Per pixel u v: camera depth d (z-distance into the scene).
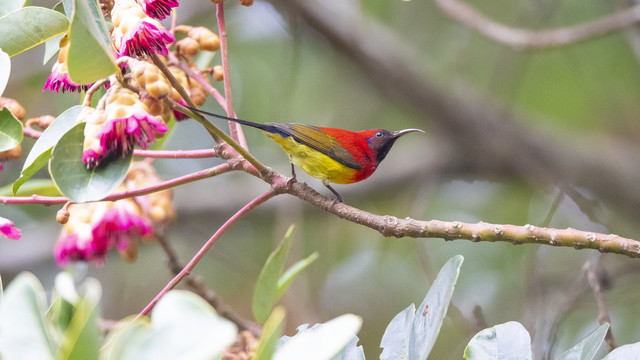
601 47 12.66
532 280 9.55
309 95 13.14
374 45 13.52
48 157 4.80
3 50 4.81
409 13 13.75
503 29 10.50
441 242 12.35
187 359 2.52
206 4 12.61
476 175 14.50
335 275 12.66
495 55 13.77
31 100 12.34
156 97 4.20
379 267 12.69
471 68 14.09
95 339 2.72
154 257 12.80
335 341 2.90
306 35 13.28
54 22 4.79
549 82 13.55
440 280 4.15
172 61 5.57
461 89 13.90
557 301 9.84
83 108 4.34
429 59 14.07
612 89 13.16
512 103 13.75
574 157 13.71
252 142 12.91
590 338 4.45
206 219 13.77
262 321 5.49
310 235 12.64
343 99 13.57
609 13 12.62
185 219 13.72
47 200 5.07
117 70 4.09
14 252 13.32
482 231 4.98
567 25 12.89
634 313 10.20
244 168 5.17
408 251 12.61
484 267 12.05
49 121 5.70
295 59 11.79
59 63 4.87
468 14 10.71
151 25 4.38
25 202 5.05
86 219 6.39
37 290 2.78
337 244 12.84
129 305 12.50
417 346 4.11
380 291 12.54
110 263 12.51
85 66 3.97
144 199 6.89
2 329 2.68
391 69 13.59
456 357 9.66
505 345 4.29
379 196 14.88
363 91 13.99
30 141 11.23
